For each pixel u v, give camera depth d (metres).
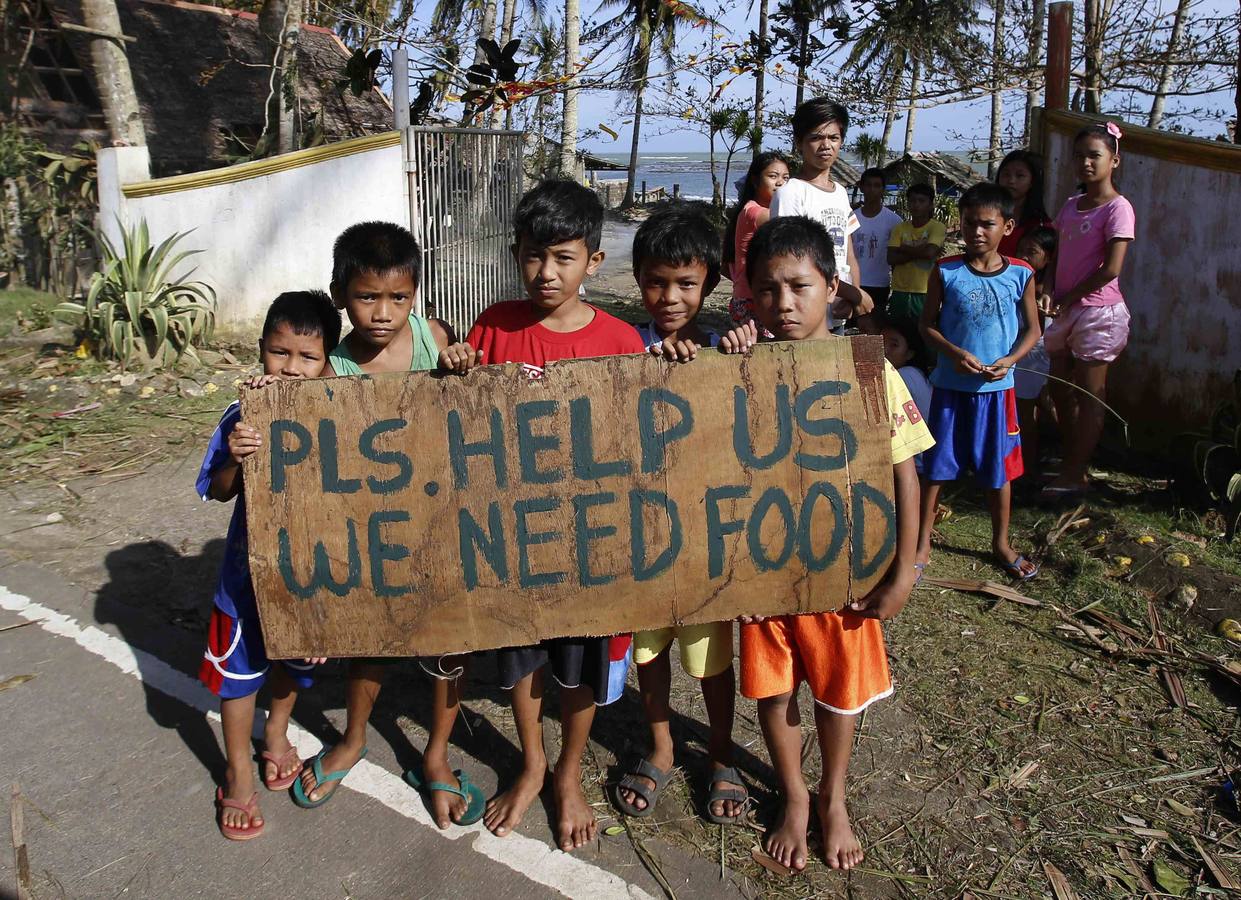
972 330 3.98
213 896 2.45
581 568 2.42
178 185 7.10
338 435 2.41
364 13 12.95
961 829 2.71
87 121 10.94
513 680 2.56
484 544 2.42
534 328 2.69
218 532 4.47
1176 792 2.87
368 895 2.46
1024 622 3.86
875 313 6.64
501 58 9.88
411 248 2.64
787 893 2.49
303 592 2.44
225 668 2.57
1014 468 4.17
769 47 11.55
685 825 2.73
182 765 2.93
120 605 3.80
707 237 2.76
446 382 2.39
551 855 2.61
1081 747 3.07
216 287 7.38
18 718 3.12
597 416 2.39
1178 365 5.46
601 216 2.70
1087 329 4.75
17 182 8.47
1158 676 3.48
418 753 3.02
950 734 3.14
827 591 2.40
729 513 2.39
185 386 6.41
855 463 2.36
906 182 17.42
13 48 10.41
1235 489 4.45
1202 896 2.48
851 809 2.79
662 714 2.82
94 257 8.30
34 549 4.24
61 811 2.72
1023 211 5.50
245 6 13.70
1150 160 5.46
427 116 10.42
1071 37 6.12
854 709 2.48
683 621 2.44
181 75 11.59
